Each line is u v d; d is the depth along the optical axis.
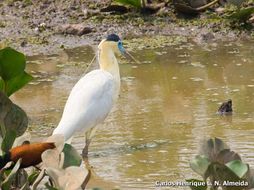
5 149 8.66
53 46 18.38
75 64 16.91
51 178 8.20
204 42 18.36
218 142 8.77
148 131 12.59
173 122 12.96
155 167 11.02
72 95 12.10
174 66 16.48
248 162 10.87
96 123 11.93
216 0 19.50
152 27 19.27
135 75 15.98
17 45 18.42
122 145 12.05
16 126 9.20
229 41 18.34
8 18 20.11
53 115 13.64
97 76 12.34
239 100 14.04
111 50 12.78
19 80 10.12
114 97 12.44
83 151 11.75
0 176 8.52
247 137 12.03
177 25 19.27
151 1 20.03
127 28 19.25
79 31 18.94
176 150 11.68
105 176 10.80
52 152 8.29
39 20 19.81
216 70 16.05
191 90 14.80
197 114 13.36
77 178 8.02
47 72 16.38
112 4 19.95
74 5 20.36
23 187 8.45
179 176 10.62
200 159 8.51
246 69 16.02
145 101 14.22
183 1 19.56
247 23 19.02
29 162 8.54
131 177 10.70
